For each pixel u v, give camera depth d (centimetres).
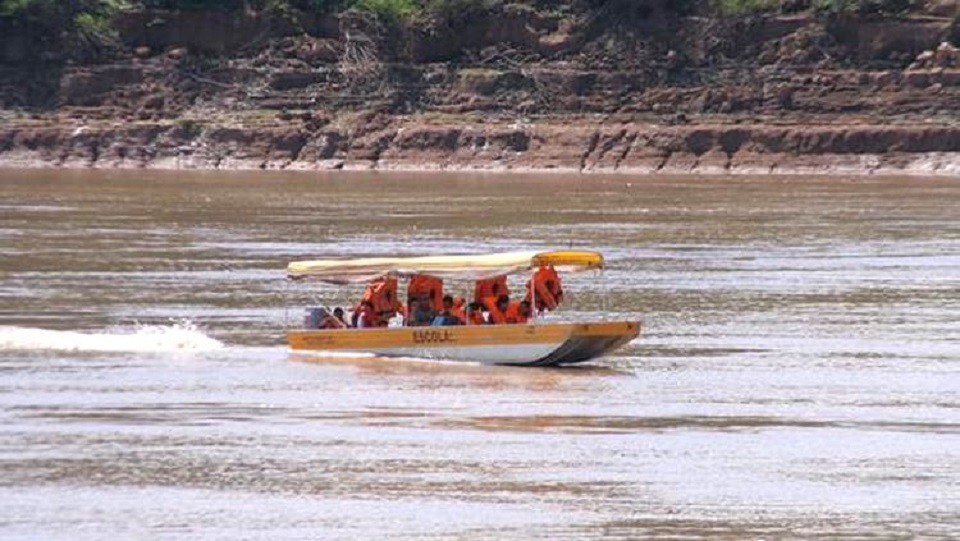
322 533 10712
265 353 16425
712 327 18438
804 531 10888
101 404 13988
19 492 11438
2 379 14988
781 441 13088
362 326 16625
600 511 11238
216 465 12131
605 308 19775
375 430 13225
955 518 11181
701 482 11919
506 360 15950
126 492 11469
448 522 10950
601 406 14212
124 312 18950
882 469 12312
